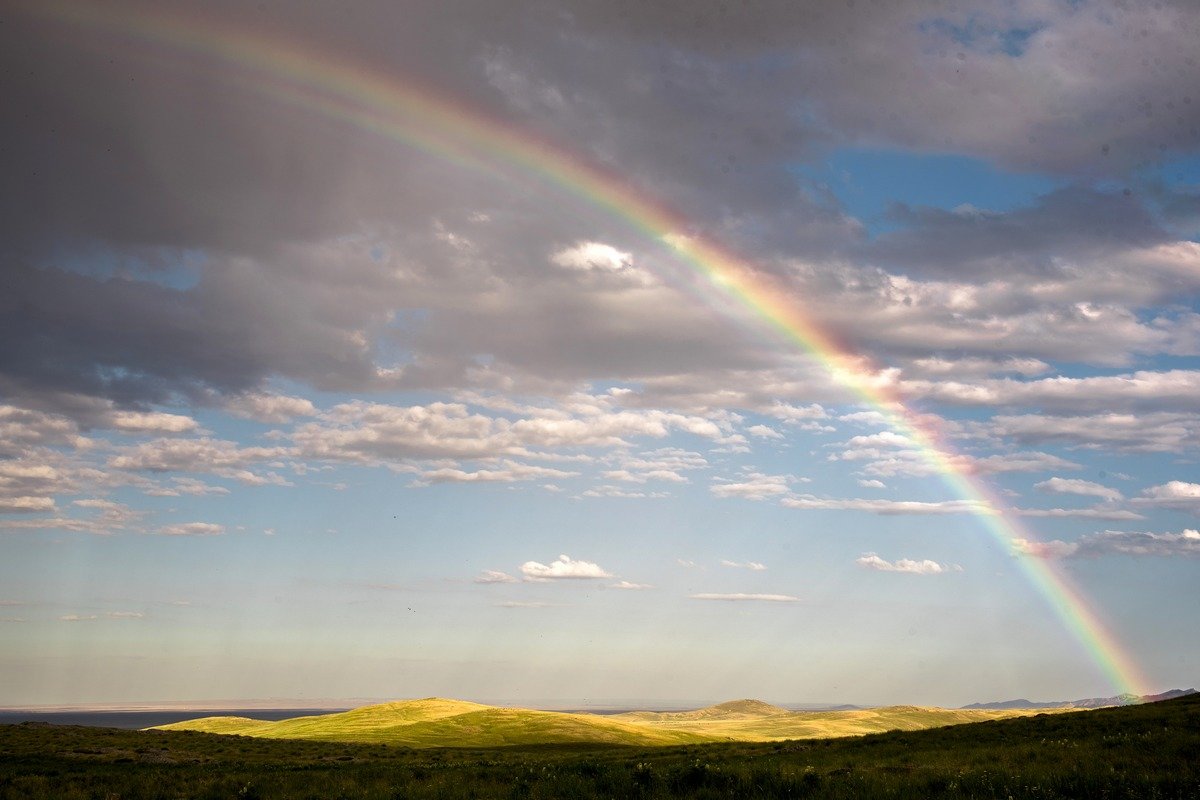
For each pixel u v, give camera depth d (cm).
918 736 6084
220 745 9875
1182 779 2708
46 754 7606
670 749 8369
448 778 3966
